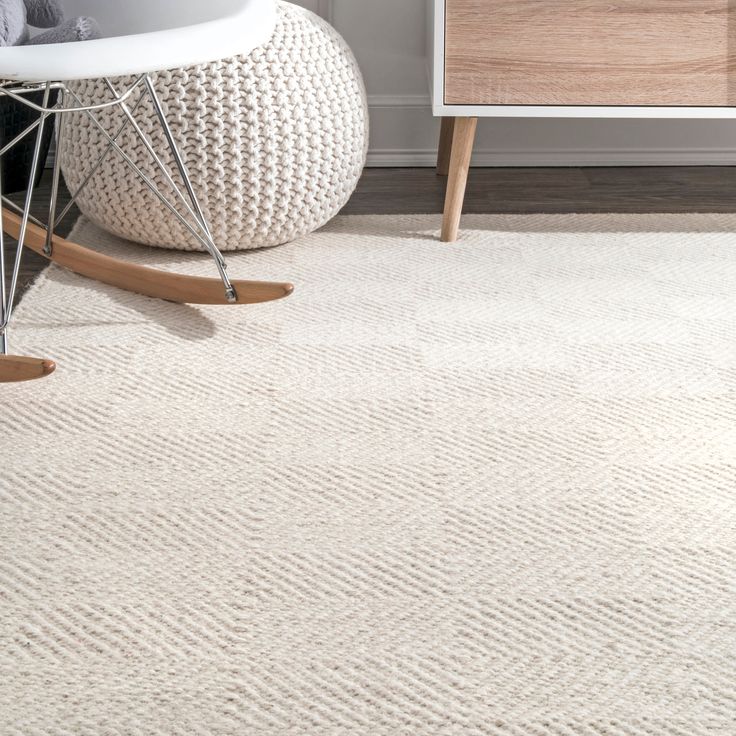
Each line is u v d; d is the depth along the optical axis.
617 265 1.84
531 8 1.84
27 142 2.20
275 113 1.74
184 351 1.52
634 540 1.09
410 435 1.29
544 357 1.49
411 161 2.51
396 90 2.47
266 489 1.18
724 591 1.01
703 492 1.17
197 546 1.08
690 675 0.91
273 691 0.89
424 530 1.11
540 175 2.45
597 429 1.31
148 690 0.89
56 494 1.17
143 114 1.71
